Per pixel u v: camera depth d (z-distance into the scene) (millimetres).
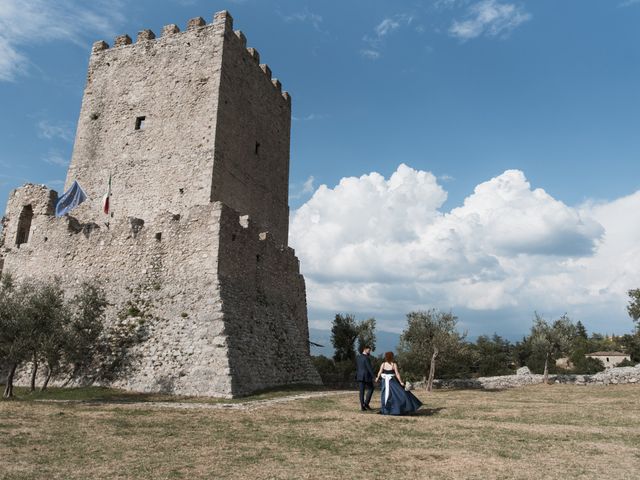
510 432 12906
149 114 33469
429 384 30766
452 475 8781
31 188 33594
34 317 21297
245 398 21344
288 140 41344
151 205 31469
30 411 15625
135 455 10164
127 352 24375
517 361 82812
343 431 13008
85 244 29234
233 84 33562
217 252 25250
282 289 32375
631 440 11898
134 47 35531
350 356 46969
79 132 35125
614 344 109875
